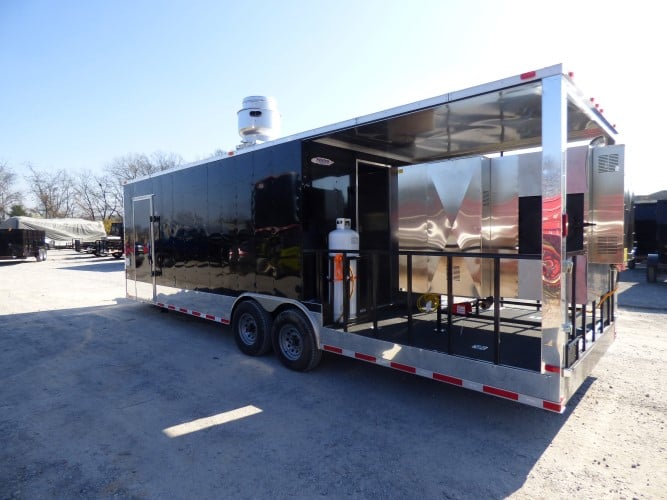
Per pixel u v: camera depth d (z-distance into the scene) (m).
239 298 5.57
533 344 3.91
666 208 12.17
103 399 4.22
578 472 2.90
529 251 4.41
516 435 3.42
